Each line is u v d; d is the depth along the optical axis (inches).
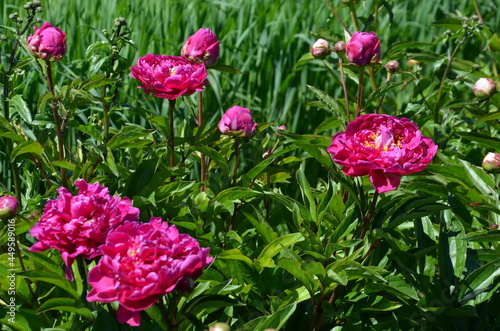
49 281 68.1
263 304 75.6
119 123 107.9
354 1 97.8
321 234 78.4
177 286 63.4
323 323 76.2
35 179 82.6
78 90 76.5
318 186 89.4
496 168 78.5
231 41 125.0
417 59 99.7
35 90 105.3
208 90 118.1
